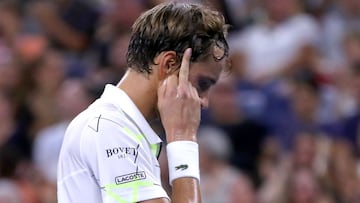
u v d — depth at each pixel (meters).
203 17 11.67
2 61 31.38
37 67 31.45
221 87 28.72
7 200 25.50
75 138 11.39
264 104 29.84
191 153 11.70
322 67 32.56
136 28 11.79
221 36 11.73
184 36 11.57
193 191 11.58
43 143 28.56
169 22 11.62
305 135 26.53
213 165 25.88
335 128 28.55
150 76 11.63
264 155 27.47
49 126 29.72
